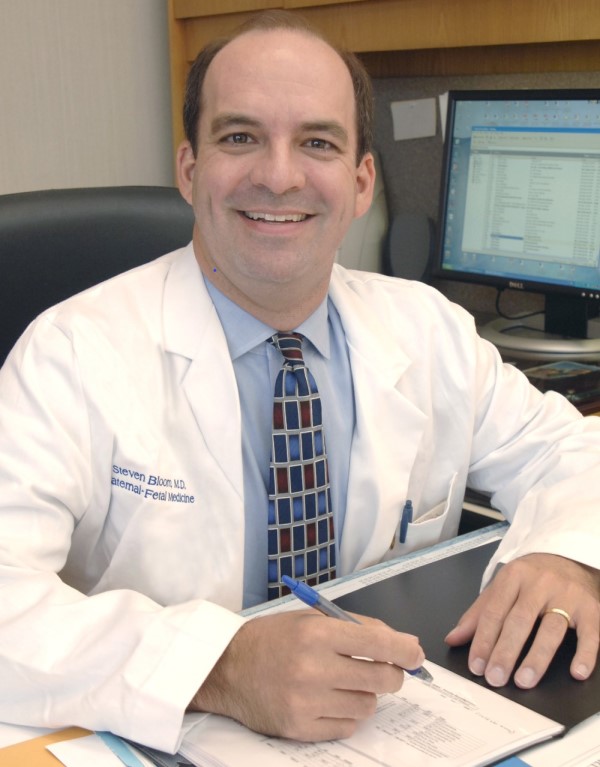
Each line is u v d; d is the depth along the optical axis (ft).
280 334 3.31
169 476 3.04
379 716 2.23
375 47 5.39
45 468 2.82
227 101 3.11
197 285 3.31
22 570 2.58
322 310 3.44
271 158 3.06
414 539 3.59
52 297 3.92
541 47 5.54
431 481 3.82
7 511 2.74
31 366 2.97
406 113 6.38
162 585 3.04
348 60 3.36
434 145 6.30
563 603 2.65
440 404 3.81
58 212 3.91
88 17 6.68
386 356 3.56
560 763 2.07
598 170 5.01
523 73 5.72
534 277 5.43
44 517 2.79
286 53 3.11
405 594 2.90
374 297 3.84
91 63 6.76
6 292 3.81
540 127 5.24
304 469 3.21
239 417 3.16
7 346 3.84
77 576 3.19
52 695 2.31
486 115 5.49
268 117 3.07
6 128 6.48
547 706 2.30
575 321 5.36
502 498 3.78
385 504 3.43
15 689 2.33
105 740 2.21
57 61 6.61
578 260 5.19
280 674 2.16
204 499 3.10
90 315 3.13
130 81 6.98
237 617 2.37
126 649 2.31
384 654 2.19
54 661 2.33
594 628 2.60
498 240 5.57
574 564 2.84
